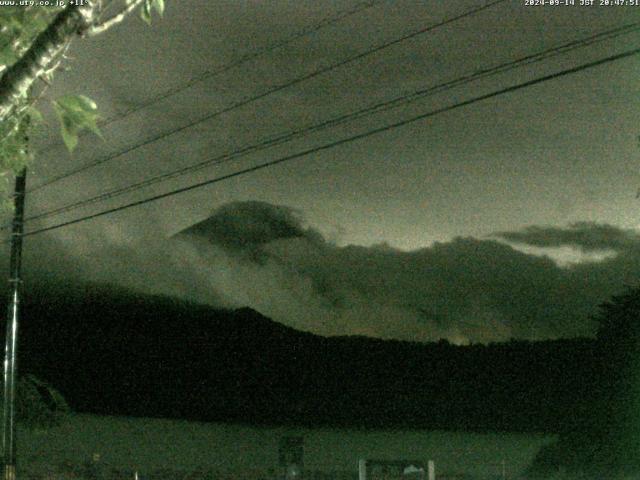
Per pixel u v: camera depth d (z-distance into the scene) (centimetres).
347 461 3578
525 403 3856
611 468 2394
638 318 2616
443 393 4825
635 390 2491
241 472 2352
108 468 2520
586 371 2681
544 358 3988
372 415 4809
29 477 2348
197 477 2383
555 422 2705
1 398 2505
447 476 2319
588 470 2439
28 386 2528
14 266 2197
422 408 4712
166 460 3219
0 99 355
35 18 385
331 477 2198
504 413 4103
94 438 3434
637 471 2333
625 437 2439
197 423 3991
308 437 4072
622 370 2555
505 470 2588
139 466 2783
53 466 2484
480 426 4138
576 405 2644
